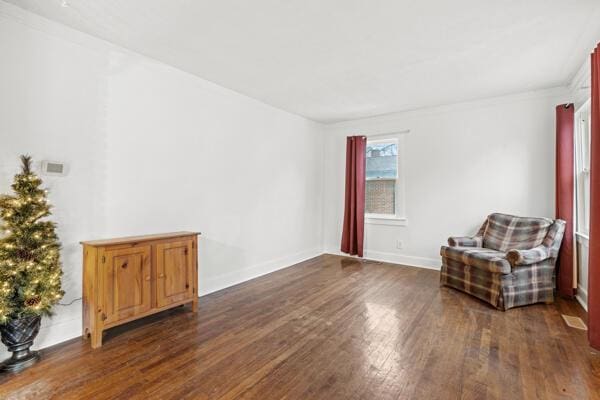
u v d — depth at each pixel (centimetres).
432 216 449
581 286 314
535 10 210
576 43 256
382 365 198
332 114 487
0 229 189
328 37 249
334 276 411
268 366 196
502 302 291
